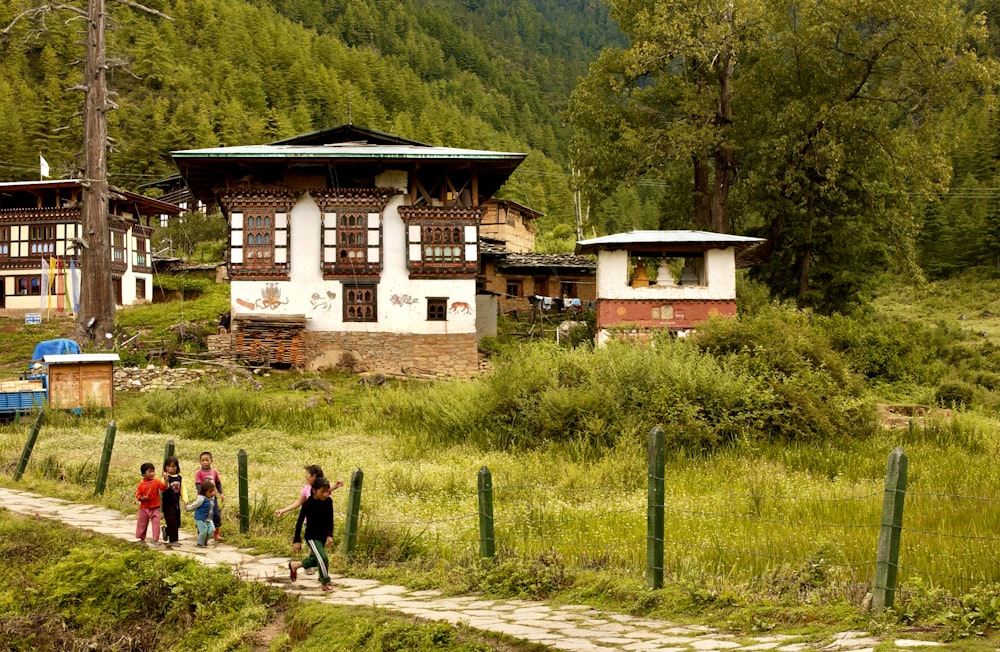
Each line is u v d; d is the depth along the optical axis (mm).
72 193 57375
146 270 60906
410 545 14062
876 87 48188
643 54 46969
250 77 147875
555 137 184875
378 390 34781
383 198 41188
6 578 13766
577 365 28156
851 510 14914
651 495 11180
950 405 36812
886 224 47750
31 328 51094
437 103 170500
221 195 41000
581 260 56625
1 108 107125
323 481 12508
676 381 26531
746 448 24375
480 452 25016
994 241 82438
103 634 12070
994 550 11758
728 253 40000
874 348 41125
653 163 48344
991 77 45312
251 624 11422
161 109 115938
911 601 9461
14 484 20188
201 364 39875
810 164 45688
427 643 9609
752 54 48844
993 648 8125
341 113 145625
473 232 41594
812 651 8570
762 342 29609
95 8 44219
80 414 32000
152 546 14789
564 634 9727
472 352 41375
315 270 41125
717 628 9742
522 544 13672
